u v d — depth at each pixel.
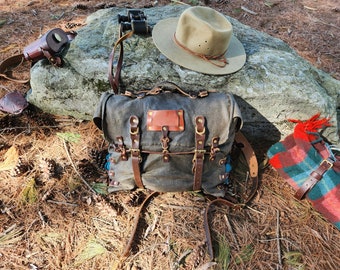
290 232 2.01
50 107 2.53
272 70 2.34
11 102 2.50
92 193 2.12
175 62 2.21
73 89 2.39
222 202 2.10
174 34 2.34
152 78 2.26
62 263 1.82
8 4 3.97
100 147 2.39
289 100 2.28
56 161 2.28
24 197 2.07
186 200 2.12
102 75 2.31
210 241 1.89
